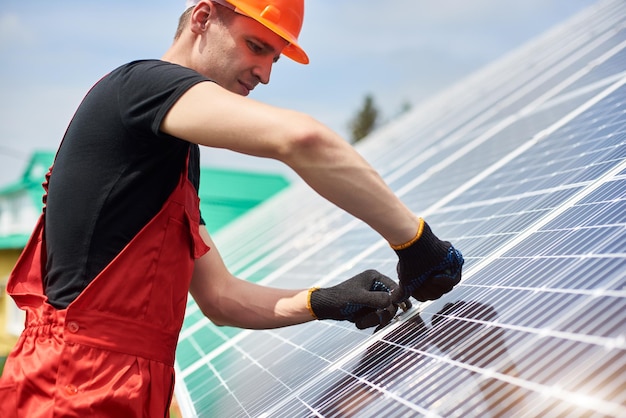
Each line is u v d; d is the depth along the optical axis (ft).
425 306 7.93
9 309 69.87
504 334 5.62
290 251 19.12
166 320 6.94
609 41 18.35
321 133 5.87
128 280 6.65
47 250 7.08
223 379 10.81
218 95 6.12
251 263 21.16
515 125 16.47
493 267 7.69
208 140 6.11
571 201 8.02
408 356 6.61
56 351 6.47
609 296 4.98
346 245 15.08
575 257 6.19
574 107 13.61
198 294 9.02
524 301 6.00
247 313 8.82
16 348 6.89
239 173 59.88
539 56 25.07
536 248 7.26
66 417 6.32
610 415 3.77
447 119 26.55
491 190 11.66
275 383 8.81
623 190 7.09
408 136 29.96
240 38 7.32
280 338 11.22
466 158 16.60
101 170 6.78
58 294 6.82
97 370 6.47
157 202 6.91
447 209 12.62
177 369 13.46
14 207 90.17
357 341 8.41
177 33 7.83
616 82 13.08
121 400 6.42
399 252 6.65
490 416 4.57
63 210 6.88
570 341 4.77
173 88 6.32
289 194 35.63
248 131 5.93
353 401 6.38
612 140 9.54
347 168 5.96
